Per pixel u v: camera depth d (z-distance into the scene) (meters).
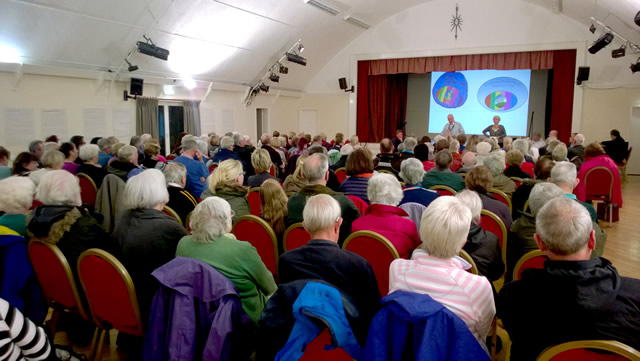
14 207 2.23
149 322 1.59
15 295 1.92
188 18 7.36
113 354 2.45
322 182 2.84
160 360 1.56
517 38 10.41
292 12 8.89
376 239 2.08
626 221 5.70
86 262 1.90
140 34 7.11
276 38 9.61
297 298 1.30
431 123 12.48
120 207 3.42
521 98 11.39
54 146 4.80
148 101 8.45
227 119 10.60
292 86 12.50
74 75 6.88
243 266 1.83
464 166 4.42
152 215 2.09
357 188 3.35
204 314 1.59
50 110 6.70
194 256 1.83
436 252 1.48
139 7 6.56
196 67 8.86
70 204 2.11
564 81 10.27
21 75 6.16
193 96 9.49
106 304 1.94
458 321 1.18
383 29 11.73
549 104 11.83
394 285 1.50
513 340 1.43
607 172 5.19
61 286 2.04
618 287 1.23
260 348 1.41
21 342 1.25
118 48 7.11
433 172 3.96
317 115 13.12
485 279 1.44
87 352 2.45
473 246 2.10
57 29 6.03
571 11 9.25
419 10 11.27
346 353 1.31
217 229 1.86
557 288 1.27
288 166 6.33
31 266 2.04
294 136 8.31
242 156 6.10
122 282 1.83
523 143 5.93
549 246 1.34
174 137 9.40
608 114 9.97
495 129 10.92
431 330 1.17
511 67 10.65
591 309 1.21
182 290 1.55
